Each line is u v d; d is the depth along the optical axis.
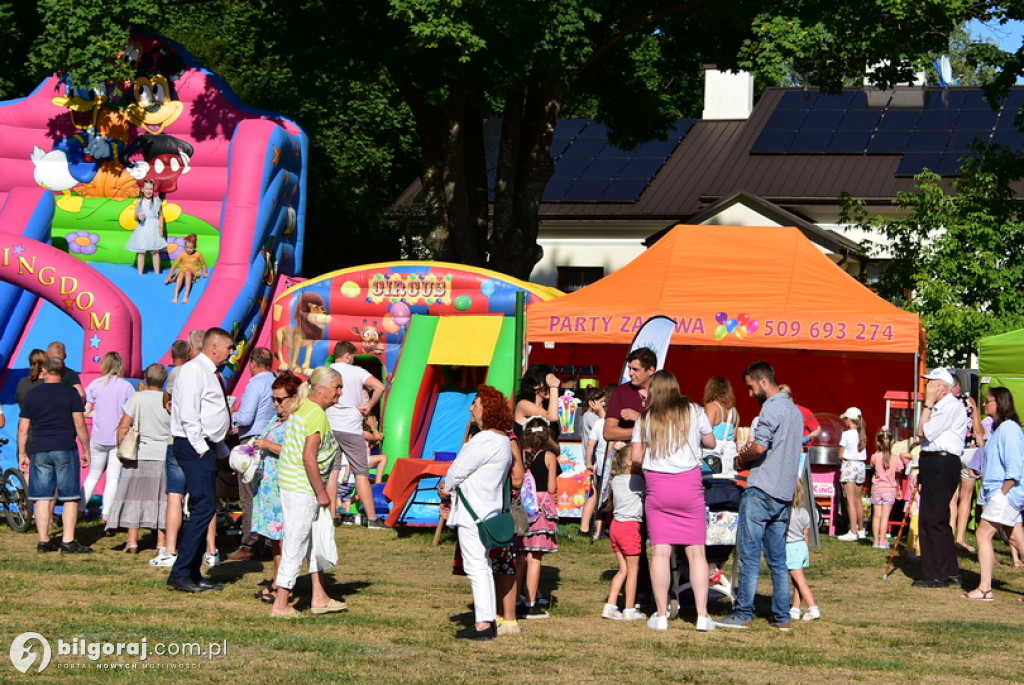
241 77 41.47
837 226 38.59
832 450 21.12
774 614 12.39
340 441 19.02
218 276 24.31
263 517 12.55
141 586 13.70
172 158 25.69
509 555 11.73
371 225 42.50
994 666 10.77
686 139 44.06
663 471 12.02
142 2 25.20
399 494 18.00
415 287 22.86
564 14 25.53
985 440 20.69
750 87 45.31
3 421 19.77
